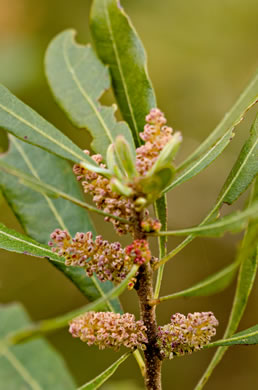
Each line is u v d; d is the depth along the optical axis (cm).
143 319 20
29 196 22
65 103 21
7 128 19
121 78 21
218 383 44
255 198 20
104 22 22
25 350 17
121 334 19
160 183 18
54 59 22
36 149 23
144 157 19
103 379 19
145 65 21
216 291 18
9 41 41
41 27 42
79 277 21
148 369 20
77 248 19
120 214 19
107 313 19
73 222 22
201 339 20
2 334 17
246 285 21
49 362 17
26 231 22
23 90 40
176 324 20
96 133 21
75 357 40
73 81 22
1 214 36
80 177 19
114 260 19
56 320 17
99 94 21
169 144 18
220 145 20
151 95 21
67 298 44
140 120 21
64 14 43
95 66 22
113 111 21
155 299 19
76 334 19
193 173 20
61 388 17
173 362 43
